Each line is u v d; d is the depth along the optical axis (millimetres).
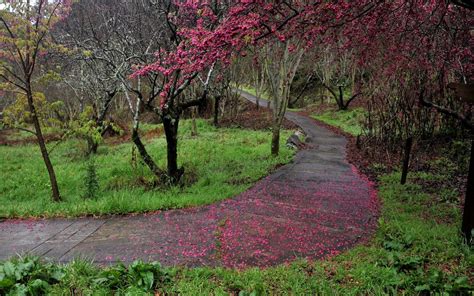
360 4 5871
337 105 28438
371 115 15102
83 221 6547
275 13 5285
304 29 5711
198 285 3910
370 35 6914
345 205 7047
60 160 13945
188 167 10719
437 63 9133
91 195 8305
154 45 9625
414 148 11070
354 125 20641
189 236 5602
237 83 24172
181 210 6910
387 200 7164
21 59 7797
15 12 7539
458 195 7109
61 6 8398
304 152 13445
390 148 12297
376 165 10641
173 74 8172
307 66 27234
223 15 6973
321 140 16578
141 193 8453
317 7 5258
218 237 5520
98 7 12219
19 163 13547
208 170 10531
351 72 26328
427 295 3578
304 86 33156
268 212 6664
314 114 28031
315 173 9930
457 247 4508
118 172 11258
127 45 9594
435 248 4535
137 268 4031
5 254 5184
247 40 4754
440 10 7340
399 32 7551
